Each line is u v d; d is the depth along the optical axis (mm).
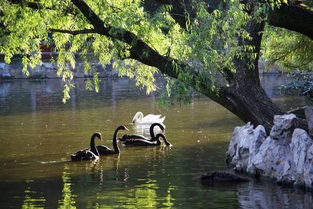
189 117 33188
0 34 17812
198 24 16688
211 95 18906
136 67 20375
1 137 26859
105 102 41625
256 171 18359
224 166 20031
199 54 15883
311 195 15891
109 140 26297
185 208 14797
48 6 17469
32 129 29250
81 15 18359
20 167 20453
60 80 58625
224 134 27031
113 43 17844
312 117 17484
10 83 56719
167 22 16781
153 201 15586
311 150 16578
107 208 15000
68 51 20531
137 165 20656
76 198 16109
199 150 23172
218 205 15062
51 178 18766
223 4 18031
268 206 14891
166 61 17375
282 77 57188
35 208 15164
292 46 27500
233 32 16188
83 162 21375
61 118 33406
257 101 19188
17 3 17250
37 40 18453
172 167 20109
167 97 17031
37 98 43938
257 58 19391
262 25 19391
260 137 18875
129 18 16469
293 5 18875
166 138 26469
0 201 15922
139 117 31734
